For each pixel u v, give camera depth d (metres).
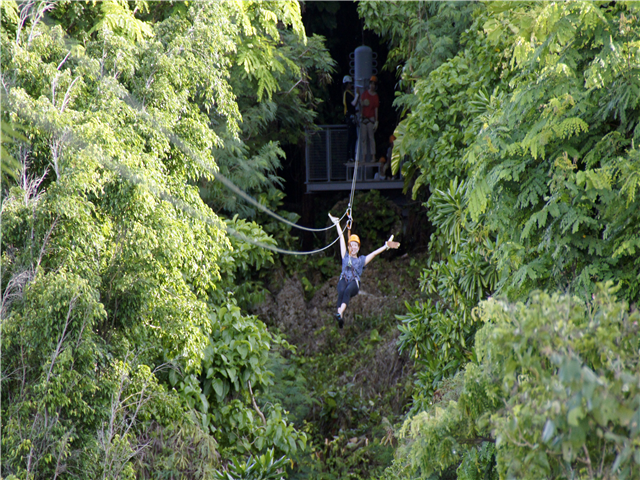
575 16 5.38
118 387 6.87
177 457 8.35
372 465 11.45
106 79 7.16
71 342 6.27
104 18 8.26
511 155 5.82
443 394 7.93
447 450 4.85
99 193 6.86
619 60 5.04
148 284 6.96
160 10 10.45
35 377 6.38
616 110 5.28
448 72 9.88
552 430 3.09
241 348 10.12
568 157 5.62
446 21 11.50
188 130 7.98
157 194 7.15
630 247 5.07
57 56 7.31
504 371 3.78
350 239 10.38
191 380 9.27
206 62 8.14
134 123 7.27
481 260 8.02
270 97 11.84
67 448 6.27
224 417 9.83
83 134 6.45
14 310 6.28
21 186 6.61
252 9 10.55
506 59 8.69
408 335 9.80
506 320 3.65
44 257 6.50
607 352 3.38
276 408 10.51
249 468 9.14
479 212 6.19
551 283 5.77
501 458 3.89
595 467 3.33
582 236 5.54
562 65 5.29
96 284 6.54
